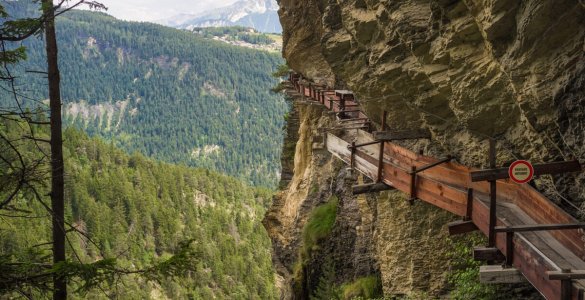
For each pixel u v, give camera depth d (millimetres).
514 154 11172
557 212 8219
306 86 27516
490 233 8758
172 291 107375
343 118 19453
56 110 11266
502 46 9805
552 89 9062
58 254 10586
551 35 8773
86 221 111562
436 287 15250
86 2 10281
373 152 15258
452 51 11289
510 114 10797
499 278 8484
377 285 19656
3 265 8102
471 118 11375
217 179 181875
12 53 10055
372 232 19734
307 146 30234
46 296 9188
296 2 26359
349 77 16438
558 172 8938
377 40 14484
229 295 123562
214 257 128500
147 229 134000
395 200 16125
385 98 14781
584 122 8617
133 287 84438
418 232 15672
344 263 22125
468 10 10680
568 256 7863
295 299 24766
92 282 8195
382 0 13188
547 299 7215
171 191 159125
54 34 11383
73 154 152375
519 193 9508
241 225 157875
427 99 13125
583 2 8008
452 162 11297
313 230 24500
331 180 26703
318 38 26250
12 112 9969
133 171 159125
